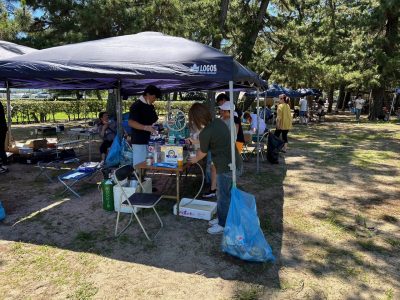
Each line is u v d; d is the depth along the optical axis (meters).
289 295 3.15
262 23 17.61
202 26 13.49
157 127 10.33
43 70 4.37
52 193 6.01
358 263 3.76
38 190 6.18
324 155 10.20
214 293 3.17
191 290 3.21
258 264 3.68
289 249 4.05
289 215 5.14
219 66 3.68
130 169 4.68
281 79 25.95
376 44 21.11
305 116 21.22
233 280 3.38
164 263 3.68
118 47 4.46
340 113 32.50
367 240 4.33
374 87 22.45
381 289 3.28
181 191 6.12
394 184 7.00
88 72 4.16
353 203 5.75
